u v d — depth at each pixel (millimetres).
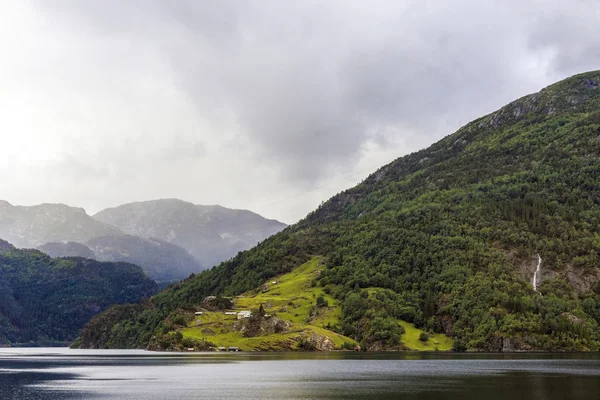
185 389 116125
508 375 136375
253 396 104188
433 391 107688
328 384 122000
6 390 116188
